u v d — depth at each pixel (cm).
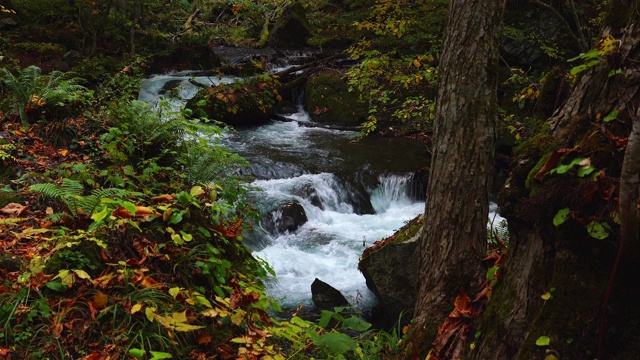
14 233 390
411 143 1214
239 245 487
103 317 351
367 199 1020
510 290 292
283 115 1455
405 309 572
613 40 262
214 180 563
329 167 1066
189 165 546
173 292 358
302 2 2222
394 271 579
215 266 419
